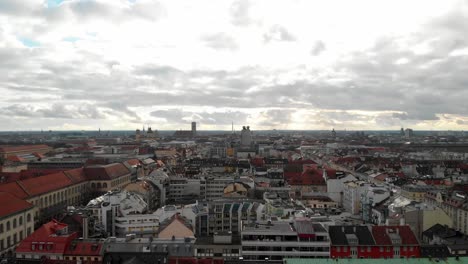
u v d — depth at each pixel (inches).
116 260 6924.2
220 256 7662.4
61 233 7844.5
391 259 6441.9
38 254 7386.8
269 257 7672.2
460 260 6387.8
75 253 7327.8
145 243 7687.0
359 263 6294.3
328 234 7819.9
